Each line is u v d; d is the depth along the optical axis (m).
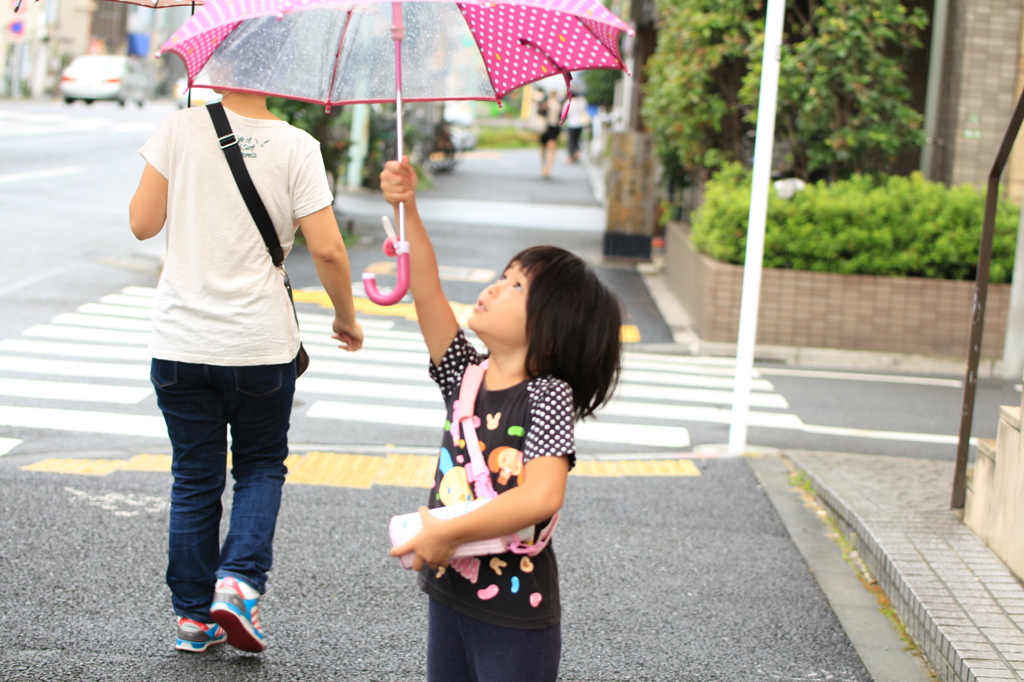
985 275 4.66
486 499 2.23
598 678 3.45
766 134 6.11
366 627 3.71
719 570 4.46
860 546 4.65
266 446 3.36
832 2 10.68
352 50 2.89
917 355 10.12
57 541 4.27
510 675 2.27
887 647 3.80
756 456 6.32
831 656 3.71
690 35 11.91
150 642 3.46
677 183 14.55
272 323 3.18
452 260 13.86
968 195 10.27
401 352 9.08
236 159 3.08
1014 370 9.45
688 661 3.61
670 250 13.67
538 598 2.29
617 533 4.84
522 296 2.28
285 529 4.62
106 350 8.23
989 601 3.79
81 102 40.00
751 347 6.35
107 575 3.97
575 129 31.95
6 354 7.89
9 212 14.46
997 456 4.31
